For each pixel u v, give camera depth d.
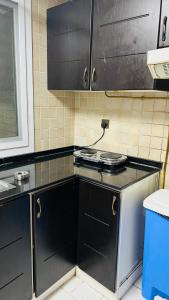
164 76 1.19
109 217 1.41
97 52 1.52
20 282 1.32
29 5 1.71
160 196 1.43
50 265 1.50
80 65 1.64
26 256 1.33
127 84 1.41
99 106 2.05
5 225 1.17
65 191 1.49
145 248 1.46
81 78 1.65
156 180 1.75
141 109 1.79
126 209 1.43
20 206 1.23
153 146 1.78
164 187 1.77
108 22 1.42
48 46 1.87
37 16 1.78
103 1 1.42
